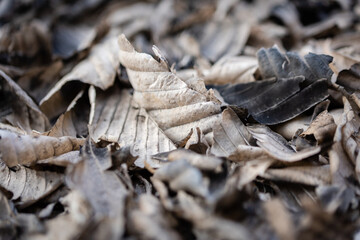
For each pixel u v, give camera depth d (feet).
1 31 1.61
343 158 1.18
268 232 1.09
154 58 1.32
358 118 1.26
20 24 1.62
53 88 1.39
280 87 1.31
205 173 1.16
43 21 1.71
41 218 1.16
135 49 1.35
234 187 1.11
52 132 1.28
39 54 1.54
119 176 1.18
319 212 1.07
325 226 1.08
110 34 1.64
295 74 1.31
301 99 1.29
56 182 1.21
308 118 1.28
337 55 1.41
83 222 1.11
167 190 1.15
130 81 1.35
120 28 1.70
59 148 1.23
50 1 1.82
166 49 1.60
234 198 1.10
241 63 1.41
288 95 1.29
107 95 1.37
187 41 1.59
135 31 1.68
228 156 1.20
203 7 1.76
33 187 1.21
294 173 1.18
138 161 1.23
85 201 1.13
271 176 1.18
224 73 1.41
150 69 1.29
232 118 1.24
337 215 1.12
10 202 1.18
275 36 1.62
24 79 1.45
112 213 1.12
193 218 1.10
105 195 1.15
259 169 1.17
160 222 1.10
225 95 1.35
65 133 1.30
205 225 1.09
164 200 1.12
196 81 1.30
